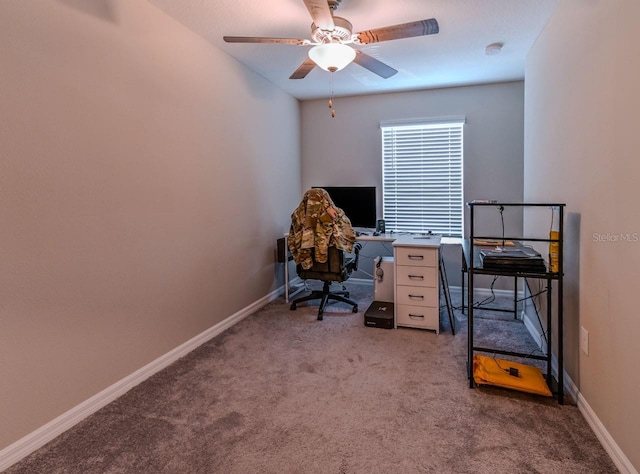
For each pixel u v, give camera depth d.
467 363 2.37
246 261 3.46
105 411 1.96
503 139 3.96
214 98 2.93
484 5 2.31
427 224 4.32
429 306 3.01
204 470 1.53
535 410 1.90
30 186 1.64
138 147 2.22
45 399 1.72
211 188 2.92
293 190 4.50
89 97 1.90
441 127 4.18
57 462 1.59
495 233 4.05
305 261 3.35
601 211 1.64
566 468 1.50
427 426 1.79
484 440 1.68
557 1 2.25
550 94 2.44
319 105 4.60
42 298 1.71
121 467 1.55
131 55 2.15
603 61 1.62
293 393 2.12
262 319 3.38
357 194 4.14
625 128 1.42
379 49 3.01
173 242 2.52
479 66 3.42
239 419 1.88
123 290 2.14
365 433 1.75
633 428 1.38
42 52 1.68
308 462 1.57
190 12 2.38
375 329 3.11
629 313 1.41
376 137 4.41
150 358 2.34
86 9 1.88
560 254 1.91
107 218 2.02
